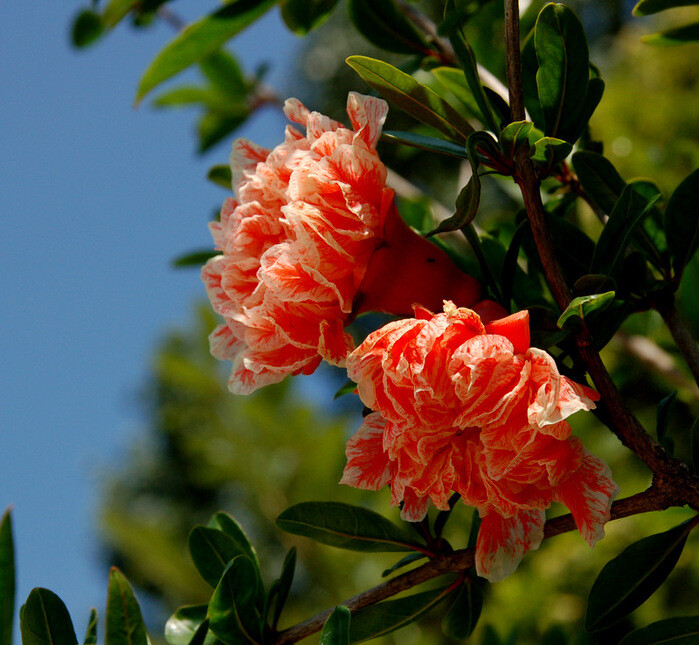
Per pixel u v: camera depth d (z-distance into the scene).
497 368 0.86
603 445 1.41
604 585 0.89
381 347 0.87
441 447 0.87
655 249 0.93
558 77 0.91
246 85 1.19
